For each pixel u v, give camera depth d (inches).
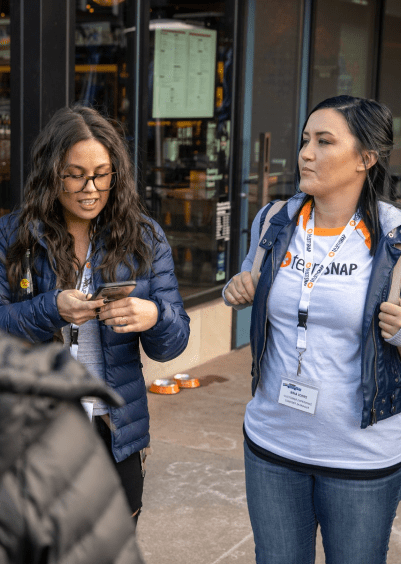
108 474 35.7
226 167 221.8
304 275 77.2
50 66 153.9
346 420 75.4
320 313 75.4
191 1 199.2
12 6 151.9
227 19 213.2
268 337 80.4
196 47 203.3
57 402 34.3
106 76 173.5
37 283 83.0
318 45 256.4
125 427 81.1
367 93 293.4
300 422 77.1
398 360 76.4
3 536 33.1
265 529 81.1
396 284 74.0
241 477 148.9
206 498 139.3
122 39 177.6
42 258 83.0
